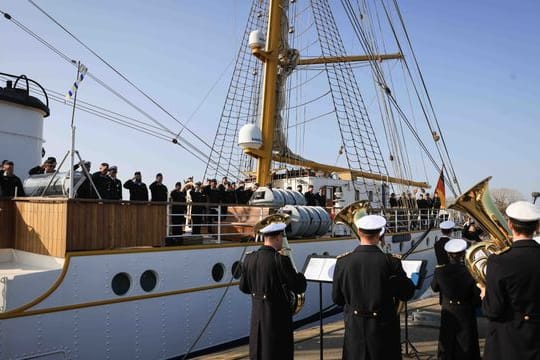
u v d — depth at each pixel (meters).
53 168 10.17
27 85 12.06
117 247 8.48
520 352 3.71
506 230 4.82
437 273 5.99
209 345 9.62
